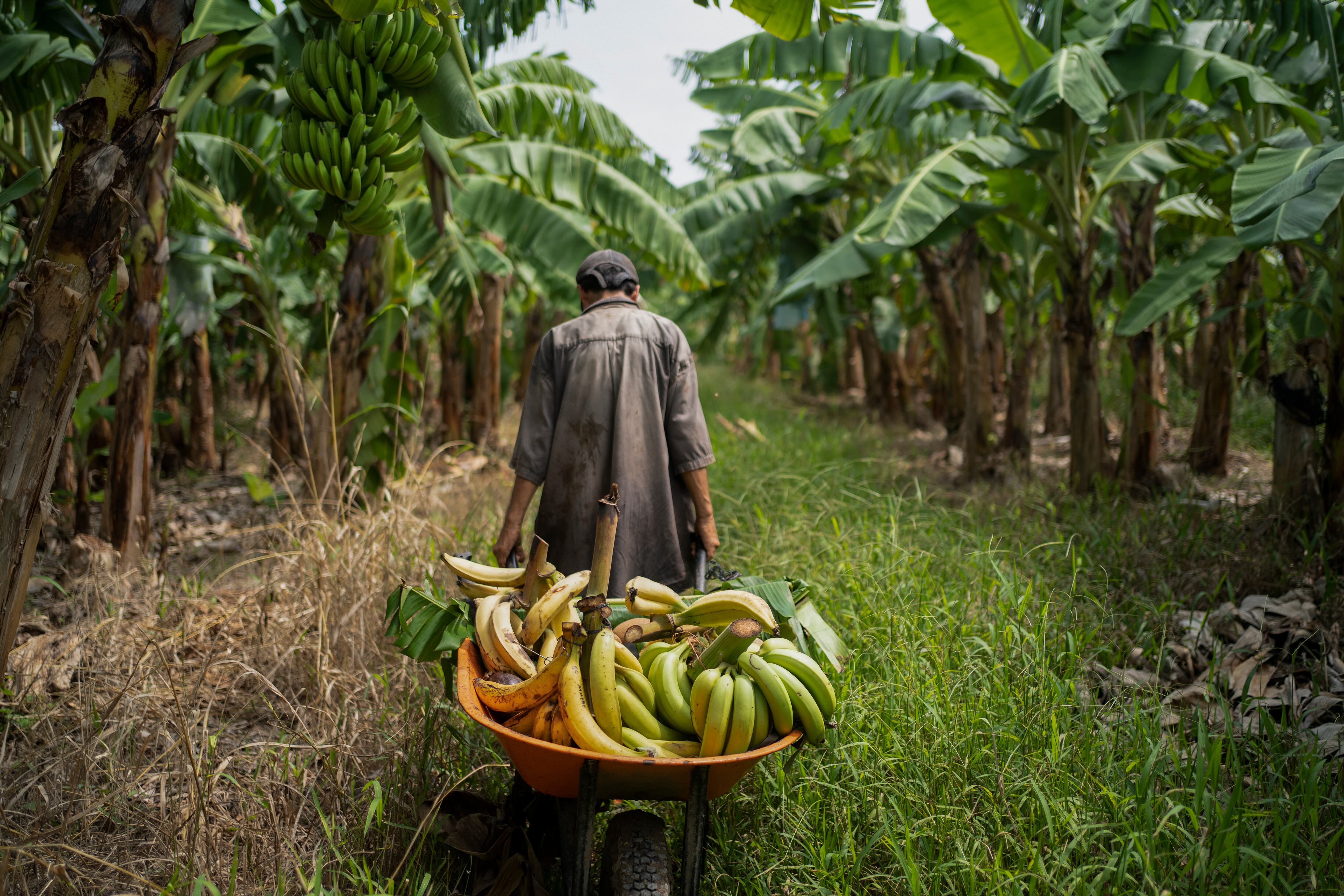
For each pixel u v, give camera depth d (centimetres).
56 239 240
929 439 1091
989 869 234
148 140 249
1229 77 496
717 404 1405
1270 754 287
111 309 265
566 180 647
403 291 585
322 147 300
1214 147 734
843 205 1136
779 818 268
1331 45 459
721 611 237
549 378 297
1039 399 1316
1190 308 885
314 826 276
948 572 454
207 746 287
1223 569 452
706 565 301
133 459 488
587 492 292
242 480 852
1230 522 523
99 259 245
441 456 835
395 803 273
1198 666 375
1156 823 247
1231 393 708
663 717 234
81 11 495
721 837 265
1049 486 706
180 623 419
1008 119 604
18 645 389
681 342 301
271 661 378
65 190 239
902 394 1244
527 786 268
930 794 266
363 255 575
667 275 714
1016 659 346
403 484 568
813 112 852
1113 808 255
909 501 609
